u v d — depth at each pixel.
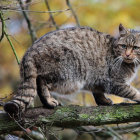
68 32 9.36
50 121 8.15
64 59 8.99
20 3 10.09
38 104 10.79
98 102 10.10
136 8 14.88
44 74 8.71
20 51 12.01
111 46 9.86
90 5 14.68
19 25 12.10
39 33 12.78
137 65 10.09
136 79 11.97
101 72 9.70
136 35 9.82
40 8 13.63
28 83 8.34
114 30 13.78
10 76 12.75
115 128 11.80
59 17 14.02
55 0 14.45
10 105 7.88
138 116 8.17
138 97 9.58
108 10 14.73
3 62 13.31
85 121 8.20
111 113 8.26
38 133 11.03
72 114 8.21
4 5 8.67
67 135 14.22
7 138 10.11
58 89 9.18
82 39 9.45
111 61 9.74
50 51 8.77
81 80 9.48
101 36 9.91
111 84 9.76
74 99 12.25
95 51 9.59
